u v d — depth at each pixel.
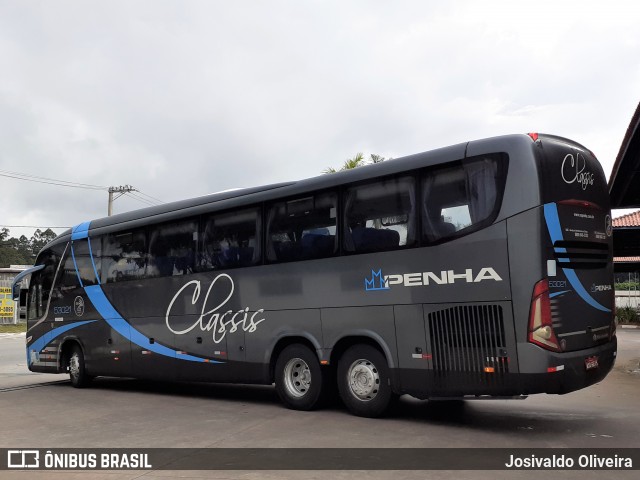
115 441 7.49
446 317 7.66
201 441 7.37
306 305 9.20
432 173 8.02
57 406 10.51
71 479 5.90
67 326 13.55
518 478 5.59
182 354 11.01
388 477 5.66
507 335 7.13
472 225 7.53
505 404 9.61
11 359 20.59
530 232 7.09
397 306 8.14
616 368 13.95
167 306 11.38
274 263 9.71
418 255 8.00
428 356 7.79
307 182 9.45
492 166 7.47
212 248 10.73
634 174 16.36
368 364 8.55
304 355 9.22
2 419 9.22
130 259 12.33
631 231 22.25
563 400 9.98
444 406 9.48
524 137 7.36
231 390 12.30
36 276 14.62
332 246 8.98
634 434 7.38
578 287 7.43
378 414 8.42
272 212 9.89
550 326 6.96
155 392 12.27
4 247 87.56
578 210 7.63
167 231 11.62
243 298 10.09
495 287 7.26
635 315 32.38
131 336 12.02
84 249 13.44
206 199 11.03
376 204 8.56
